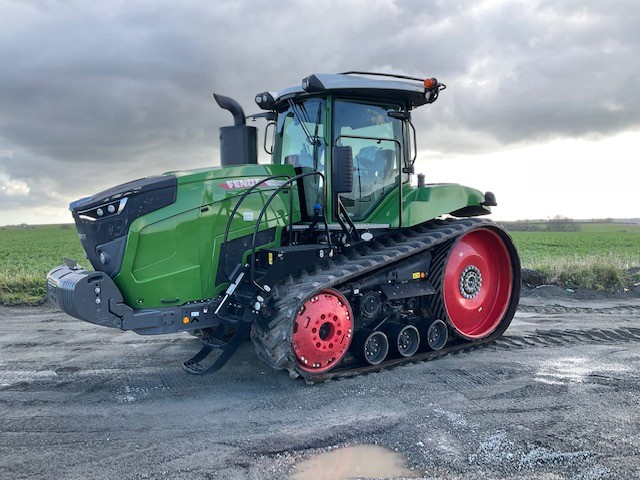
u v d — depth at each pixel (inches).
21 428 178.9
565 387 217.2
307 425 180.4
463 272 280.8
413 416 186.2
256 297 209.2
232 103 258.1
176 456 157.9
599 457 154.0
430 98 247.8
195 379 231.0
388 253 236.4
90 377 234.2
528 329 328.2
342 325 223.0
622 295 458.0
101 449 162.7
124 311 200.7
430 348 258.8
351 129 241.6
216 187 218.4
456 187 280.1
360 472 147.8
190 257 212.5
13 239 2025.1
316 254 223.6
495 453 157.1
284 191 238.1
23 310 382.9
